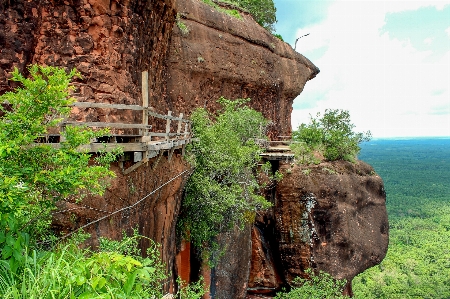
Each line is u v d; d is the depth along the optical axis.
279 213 18.73
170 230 11.41
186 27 19.73
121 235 7.79
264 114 26.83
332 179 18.44
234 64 22.81
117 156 7.50
